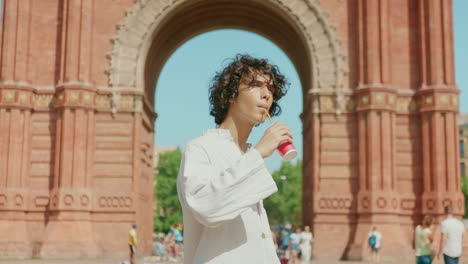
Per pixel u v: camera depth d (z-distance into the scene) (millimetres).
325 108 45656
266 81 4445
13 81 44656
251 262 3947
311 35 46500
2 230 42875
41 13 46375
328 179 45094
